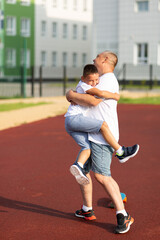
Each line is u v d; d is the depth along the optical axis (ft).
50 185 27.81
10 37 233.14
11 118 62.90
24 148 40.16
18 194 25.99
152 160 35.37
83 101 19.94
